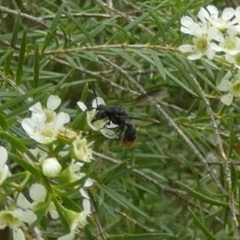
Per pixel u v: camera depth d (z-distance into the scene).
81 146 0.35
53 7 0.68
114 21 0.55
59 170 0.33
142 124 0.60
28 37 0.55
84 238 0.49
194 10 0.52
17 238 0.35
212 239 0.43
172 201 0.66
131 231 0.58
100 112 0.42
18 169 0.56
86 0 0.65
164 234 0.43
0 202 0.34
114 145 0.58
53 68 0.62
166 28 0.48
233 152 0.49
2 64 0.48
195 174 0.58
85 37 0.50
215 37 0.46
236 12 0.47
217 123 0.53
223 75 0.48
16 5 0.61
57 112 0.42
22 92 0.43
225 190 0.46
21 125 0.37
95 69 0.65
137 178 0.62
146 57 0.48
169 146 0.63
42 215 0.34
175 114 0.62
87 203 0.35
